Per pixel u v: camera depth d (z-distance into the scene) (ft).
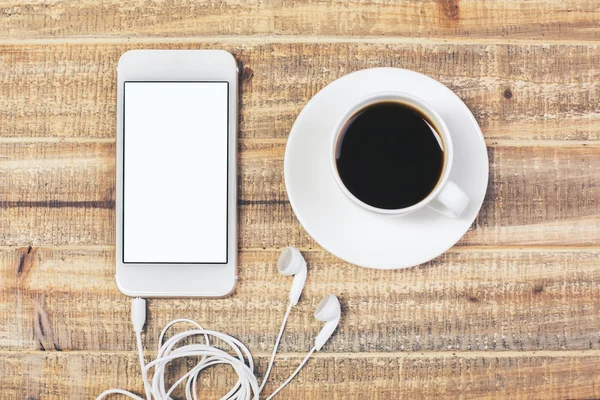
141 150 2.26
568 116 2.31
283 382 2.29
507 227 2.29
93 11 2.35
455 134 2.09
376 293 2.29
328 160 2.13
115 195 2.32
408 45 2.32
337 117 2.13
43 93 2.34
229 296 2.30
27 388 2.31
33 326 2.31
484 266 2.29
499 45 2.32
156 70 2.26
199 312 2.30
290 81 2.32
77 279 2.31
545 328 2.28
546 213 2.29
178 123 2.26
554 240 2.29
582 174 2.30
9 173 2.33
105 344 2.31
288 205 2.30
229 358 2.17
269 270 2.30
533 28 2.33
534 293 2.28
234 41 2.33
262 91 2.31
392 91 1.95
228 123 2.24
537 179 2.30
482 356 2.28
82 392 2.30
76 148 2.34
